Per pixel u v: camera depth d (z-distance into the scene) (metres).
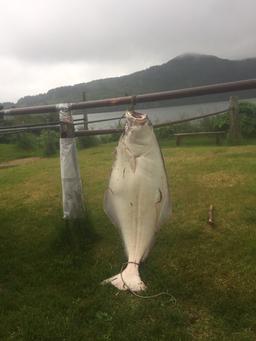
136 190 2.22
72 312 1.97
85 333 1.81
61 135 2.64
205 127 7.17
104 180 4.16
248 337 1.73
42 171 5.09
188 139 7.02
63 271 2.37
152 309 1.94
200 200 3.29
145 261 2.38
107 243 2.67
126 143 2.22
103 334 1.80
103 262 2.45
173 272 2.28
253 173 3.92
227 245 2.52
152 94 2.41
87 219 2.74
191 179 3.91
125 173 2.24
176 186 3.71
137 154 2.21
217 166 4.34
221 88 2.29
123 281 2.13
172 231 2.76
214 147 5.78
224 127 6.88
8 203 3.73
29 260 2.55
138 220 2.24
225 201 3.21
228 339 1.74
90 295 2.12
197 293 2.07
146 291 2.08
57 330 1.84
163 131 7.38
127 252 2.25
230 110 6.15
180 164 4.62
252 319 1.84
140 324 1.85
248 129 6.68
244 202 3.15
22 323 1.90
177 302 2.01
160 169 2.23
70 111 2.62
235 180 3.74
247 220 2.84
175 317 1.87
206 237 2.65
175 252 2.49
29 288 2.23
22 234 2.95
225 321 1.86
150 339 1.75
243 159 4.59
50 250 2.63
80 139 7.34
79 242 2.65
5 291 2.21
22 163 6.61
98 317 1.92
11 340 1.79
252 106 7.03
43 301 2.08
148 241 2.24
